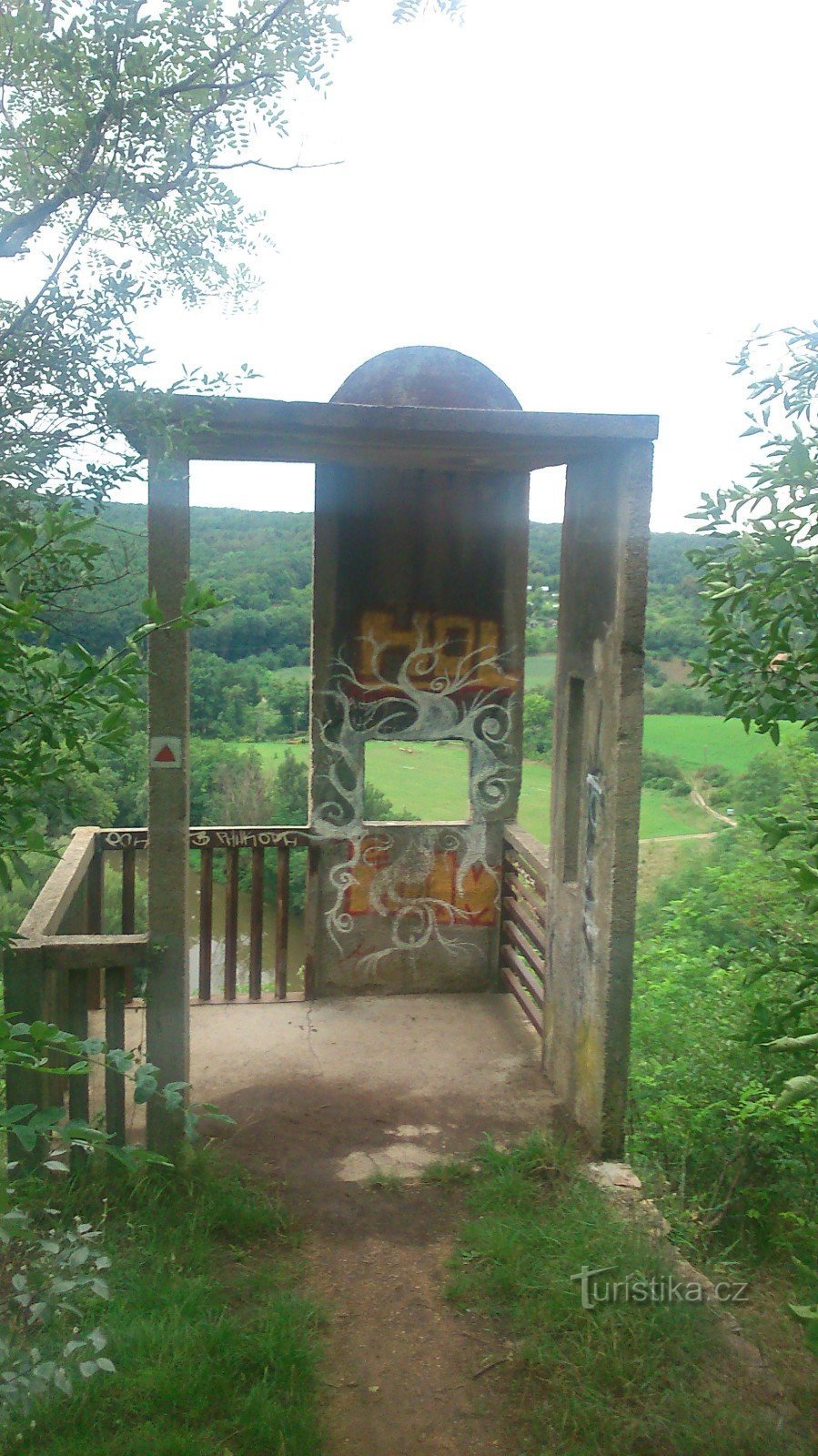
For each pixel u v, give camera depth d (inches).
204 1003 228.4
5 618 66.1
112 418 88.5
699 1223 173.0
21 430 85.7
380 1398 116.7
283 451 178.5
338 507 223.9
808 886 87.5
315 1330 124.9
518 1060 203.2
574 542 177.6
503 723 234.5
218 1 93.0
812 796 276.4
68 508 70.1
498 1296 133.2
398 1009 227.8
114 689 74.5
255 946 229.9
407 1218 150.9
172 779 147.4
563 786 184.5
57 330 86.4
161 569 143.9
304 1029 215.9
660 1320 123.0
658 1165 186.7
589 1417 110.3
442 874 235.1
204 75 93.8
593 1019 167.9
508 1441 111.2
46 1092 143.8
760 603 96.3
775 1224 179.3
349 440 156.7
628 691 156.5
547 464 192.2
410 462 196.5
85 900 215.6
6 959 144.2
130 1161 69.6
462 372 226.1
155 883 147.9
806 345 99.5
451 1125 177.3
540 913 210.8
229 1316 124.3
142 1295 122.3
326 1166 163.9
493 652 232.5
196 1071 195.6
